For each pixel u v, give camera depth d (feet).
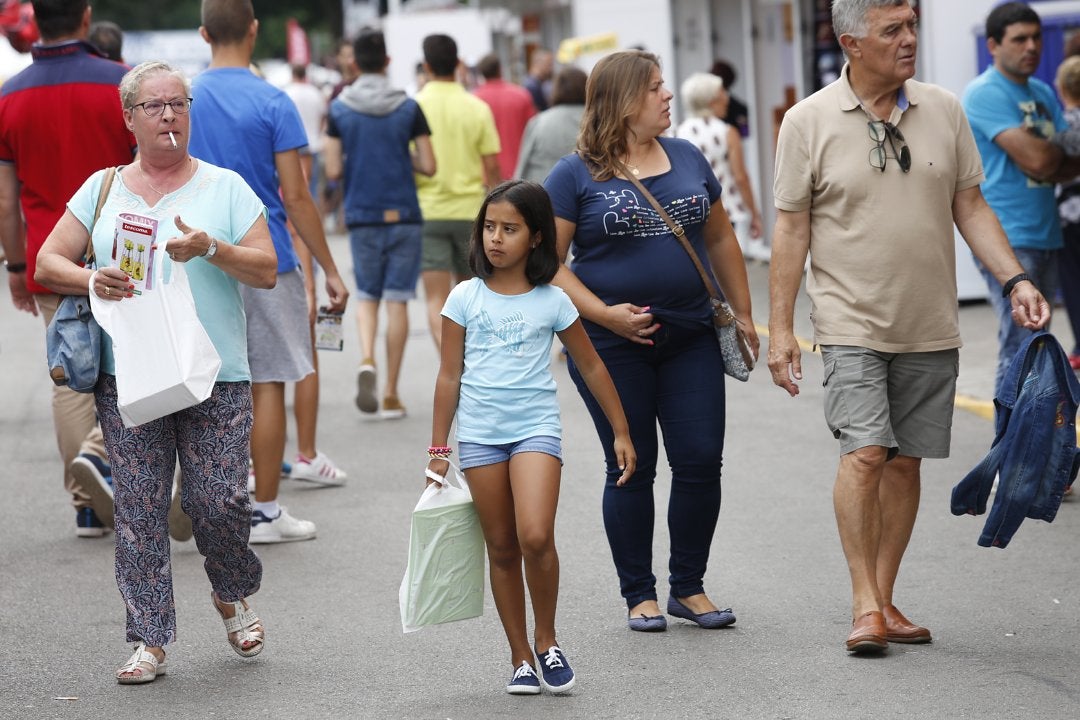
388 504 79.51
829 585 62.54
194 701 51.13
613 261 55.62
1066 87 85.97
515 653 51.21
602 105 55.16
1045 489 52.80
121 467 51.93
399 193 101.55
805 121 54.49
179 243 49.49
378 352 134.62
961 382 102.99
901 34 52.65
